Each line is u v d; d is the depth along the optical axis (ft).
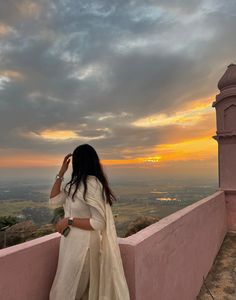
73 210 6.73
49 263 6.71
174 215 11.17
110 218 6.68
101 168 7.04
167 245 9.24
